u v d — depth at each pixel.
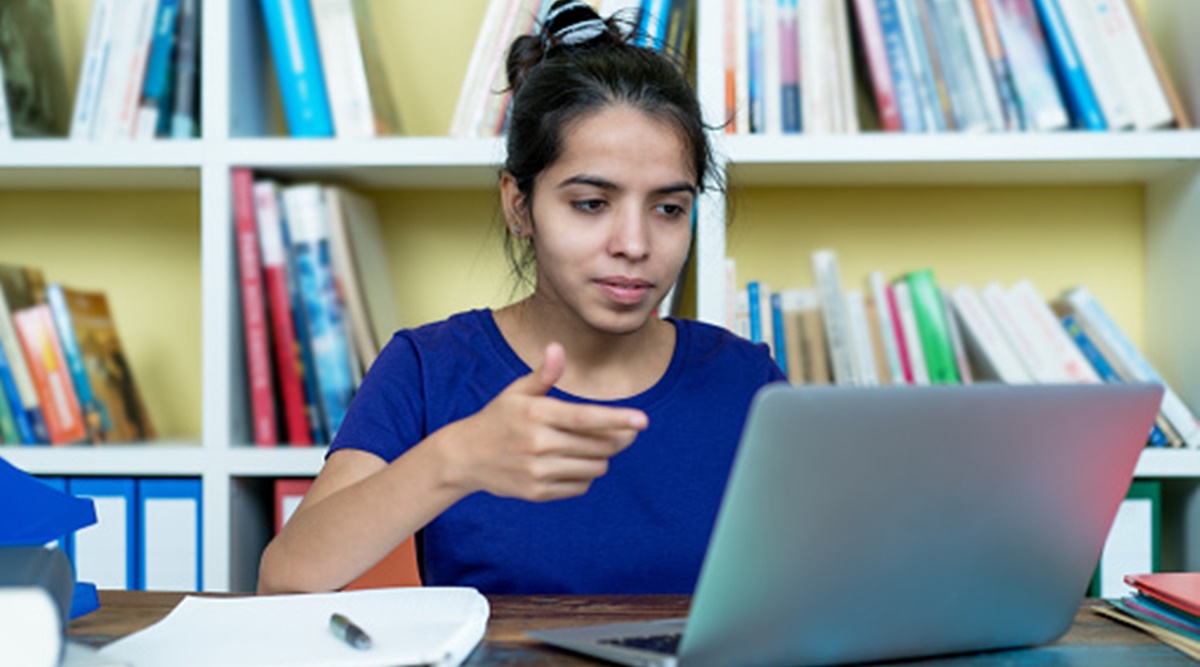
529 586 1.04
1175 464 1.51
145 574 1.53
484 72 1.54
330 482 1.02
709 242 1.51
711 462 1.11
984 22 1.54
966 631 0.67
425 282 1.83
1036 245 1.80
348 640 0.65
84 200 1.85
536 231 0.99
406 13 1.82
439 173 1.61
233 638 0.68
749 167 1.58
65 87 1.78
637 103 0.95
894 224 1.81
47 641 0.51
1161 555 1.71
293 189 1.55
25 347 1.58
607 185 0.94
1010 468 0.62
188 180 1.69
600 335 1.11
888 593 0.62
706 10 1.51
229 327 1.53
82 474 1.56
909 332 1.61
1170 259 1.67
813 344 1.61
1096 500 0.67
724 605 0.57
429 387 1.10
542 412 0.66
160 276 1.85
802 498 0.56
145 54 1.56
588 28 1.09
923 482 0.59
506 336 1.14
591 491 1.08
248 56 1.62
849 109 1.54
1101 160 1.53
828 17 1.54
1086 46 1.53
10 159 1.55
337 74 1.56
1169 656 0.68
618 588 1.06
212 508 1.52
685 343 1.17
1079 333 1.59
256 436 1.56
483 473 0.73
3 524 0.76
